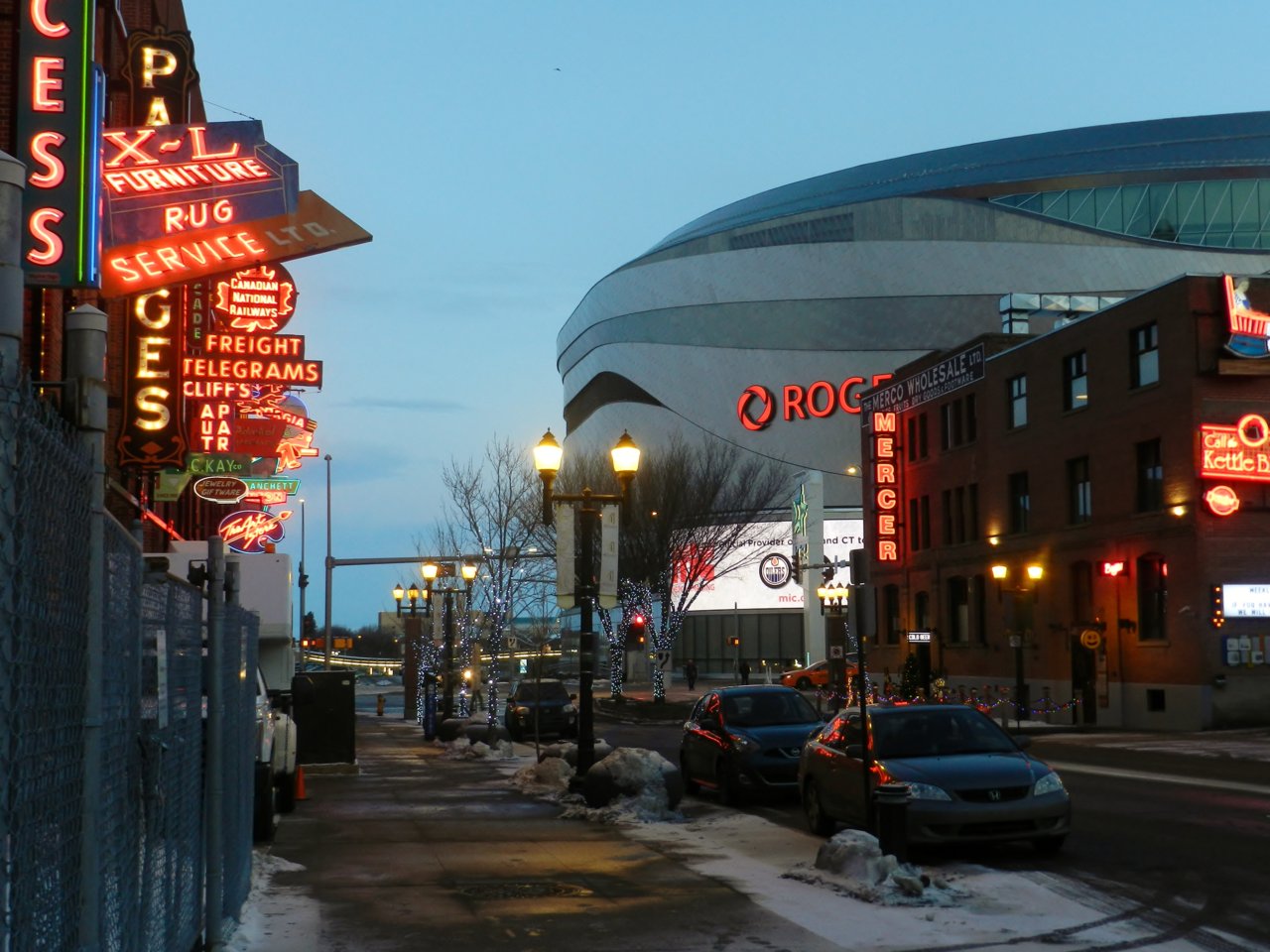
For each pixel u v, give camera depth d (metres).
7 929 3.61
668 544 60.06
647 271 118.50
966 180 107.69
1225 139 105.75
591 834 16.44
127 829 5.70
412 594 57.75
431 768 28.38
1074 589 45.75
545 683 42.84
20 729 3.73
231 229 16.30
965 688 53.03
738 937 9.99
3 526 3.61
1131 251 103.31
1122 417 42.62
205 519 37.59
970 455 53.25
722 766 21.39
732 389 110.81
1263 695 38.50
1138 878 13.07
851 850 12.53
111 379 23.48
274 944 9.73
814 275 109.00
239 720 10.84
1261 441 39.00
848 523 96.06
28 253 13.52
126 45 23.27
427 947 9.64
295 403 37.31
